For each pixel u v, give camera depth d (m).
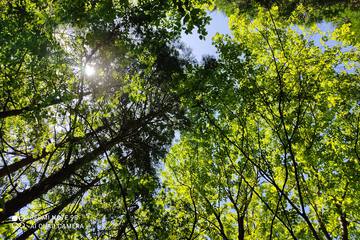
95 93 9.35
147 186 8.50
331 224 10.01
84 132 9.22
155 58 9.96
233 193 10.98
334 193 9.46
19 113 9.42
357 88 9.71
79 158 9.62
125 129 10.32
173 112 10.70
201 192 10.48
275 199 10.17
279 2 14.02
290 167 9.45
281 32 10.01
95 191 9.55
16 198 8.40
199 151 11.05
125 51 9.07
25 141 10.84
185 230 9.53
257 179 10.09
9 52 8.03
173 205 10.52
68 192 10.57
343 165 9.56
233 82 9.09
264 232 10.66
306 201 10.27
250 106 9.09
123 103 10.95
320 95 9.61
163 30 9.45
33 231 8.77
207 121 9.29
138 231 9.06
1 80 9.14
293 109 9.41
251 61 9.45
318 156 9.80
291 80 9.48
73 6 8.00
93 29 8.25
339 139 10.18
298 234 10.55
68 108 8.71
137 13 8.73
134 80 9.94
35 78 9.36
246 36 10.28
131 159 10.52
